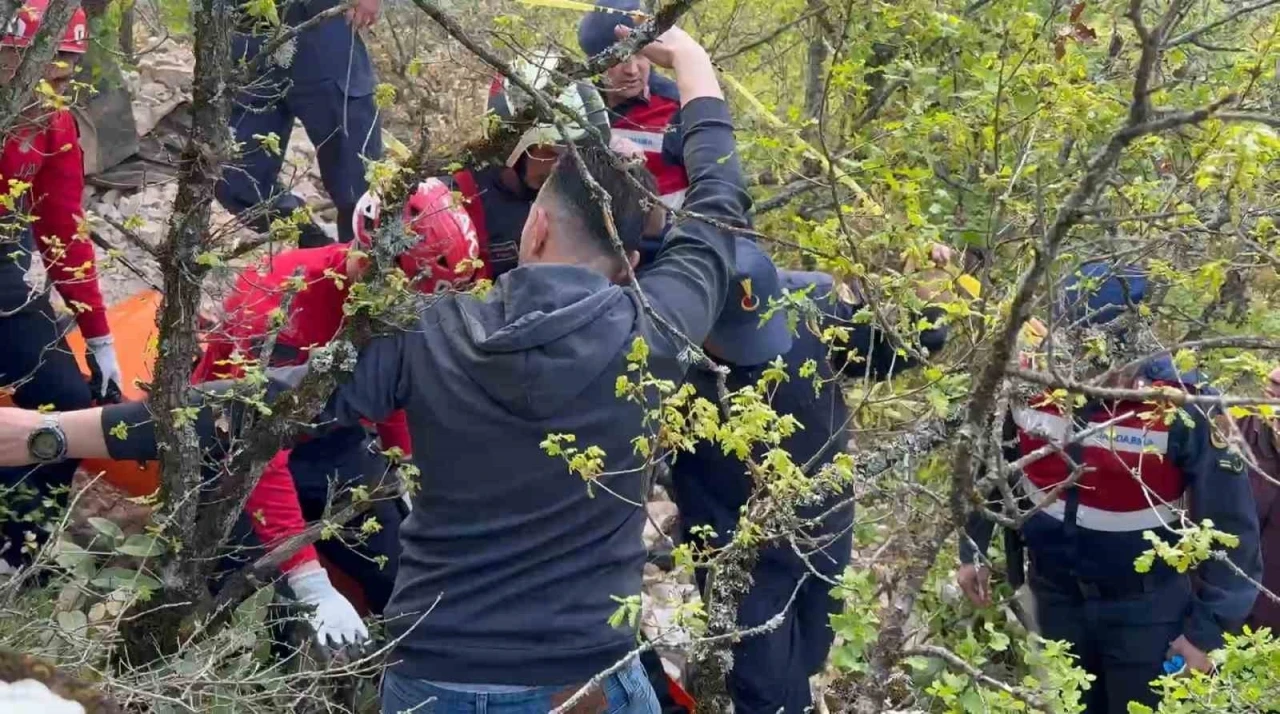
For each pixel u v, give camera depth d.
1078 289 2.57
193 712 2.22
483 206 2.98
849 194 2.93
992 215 2.62
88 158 4.43
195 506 2.33
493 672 2.09
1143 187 2.45
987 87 2.87
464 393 2.07
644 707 2.21
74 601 2.62
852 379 3.03
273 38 2.16
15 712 1.40
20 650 2.30
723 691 2.18
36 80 2.03
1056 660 2.29
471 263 2.21
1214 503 2.90
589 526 2.13
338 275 2.16
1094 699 3.43
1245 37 2.80
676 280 2.25
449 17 1.88
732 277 2.39
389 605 2.24
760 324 2.33
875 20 3.22
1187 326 3.04
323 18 2.14
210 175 2.12
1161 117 1.45
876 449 2.44
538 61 2.28
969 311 2.29
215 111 2.09
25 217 2.46
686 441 2.01
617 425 2.10
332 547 3.03
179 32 2.40
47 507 2.96
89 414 2.24
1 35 1.96
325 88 3.65
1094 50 3.11
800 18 3.37
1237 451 1.86
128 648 2.48
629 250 2.27
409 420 2.14
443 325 2.13
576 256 2.22
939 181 3.27
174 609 2.44
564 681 2.11
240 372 2.36
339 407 2.13
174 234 2.14
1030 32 2.85
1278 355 3.10
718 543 2.85
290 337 2.49
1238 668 2.23
